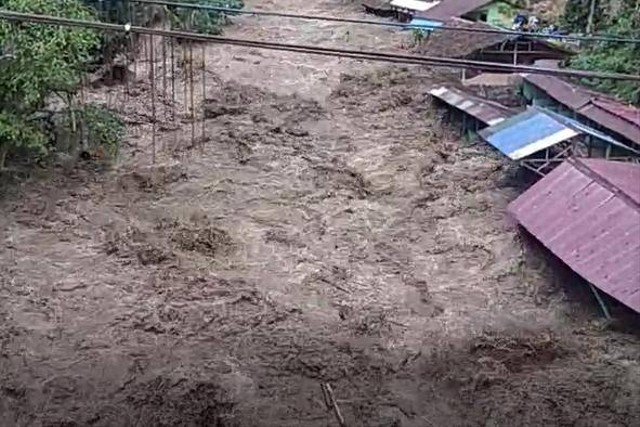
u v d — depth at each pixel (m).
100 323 20.95
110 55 36.84
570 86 33.34
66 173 28.62
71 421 17.50
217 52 43.19
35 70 25.50
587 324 21.19
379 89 38.62
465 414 18.20
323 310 21.94
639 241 21.14
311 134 33.56
